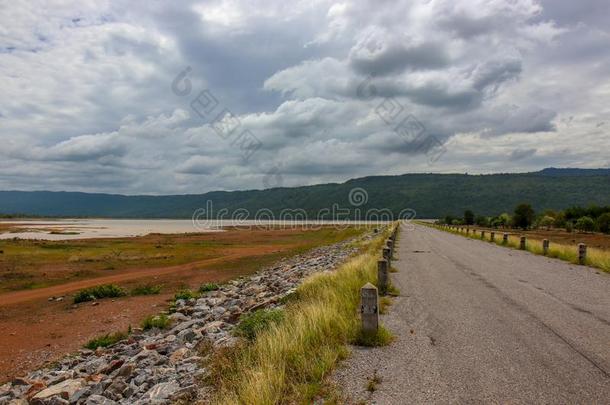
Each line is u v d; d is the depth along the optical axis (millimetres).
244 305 14281
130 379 7828
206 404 5156
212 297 17891
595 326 7727
